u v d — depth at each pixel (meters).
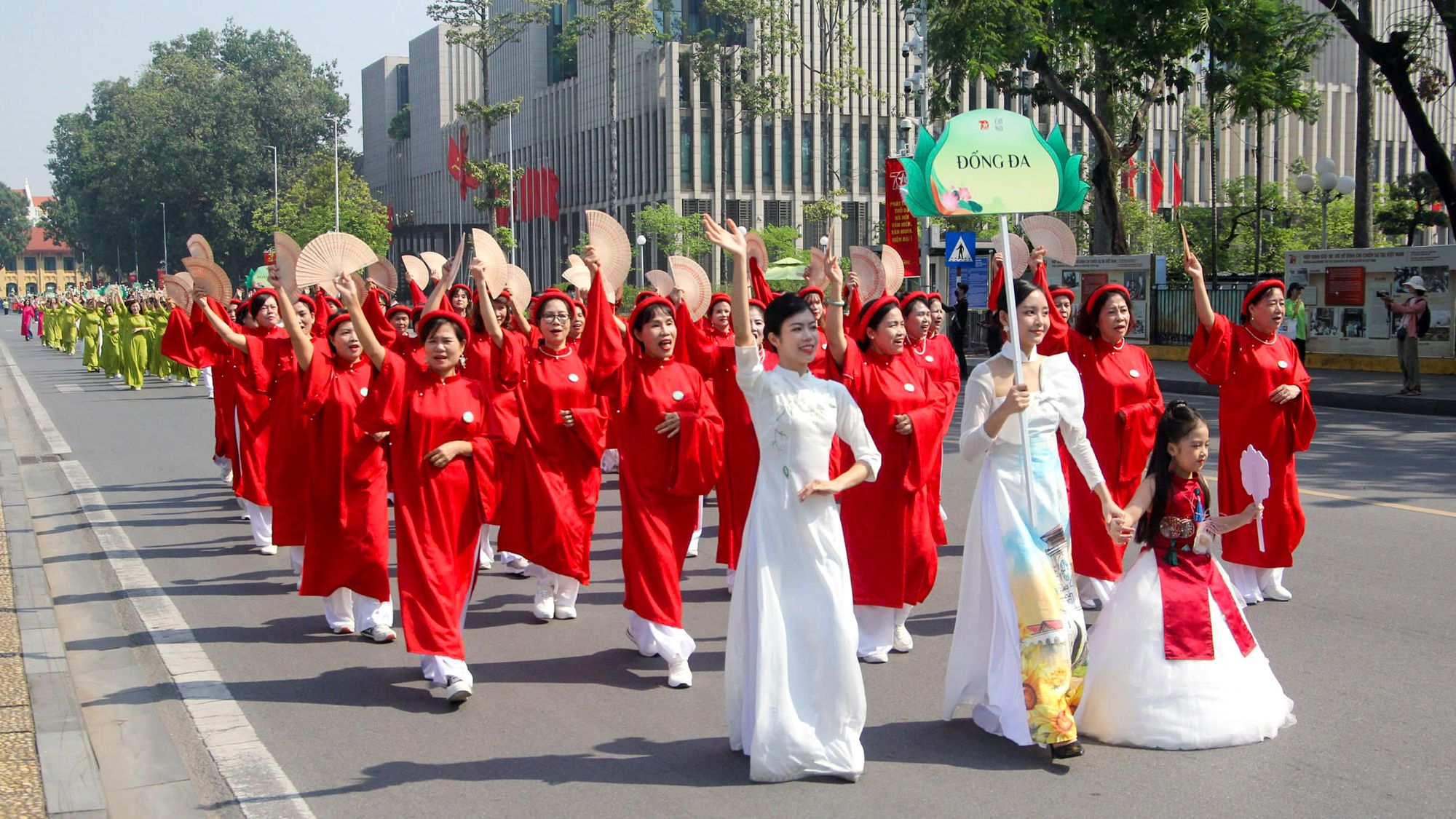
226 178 91.62
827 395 5.32
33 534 10.89
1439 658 6.75
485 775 5.43
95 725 6.21
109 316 30.11
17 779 5.23
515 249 67.94
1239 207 44.44
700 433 6.64
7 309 124.50
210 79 95.31
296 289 7.54
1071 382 5.93
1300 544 9.57
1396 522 10.36
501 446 7.68
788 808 4.97
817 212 53.06
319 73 102.06
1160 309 30.31
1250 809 4.84
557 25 77.69
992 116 5.78
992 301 6.23
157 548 10.43
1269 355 7.88
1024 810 4.89
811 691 5.24
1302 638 7.15
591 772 5.44
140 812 5.13
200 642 7.65
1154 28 23.03
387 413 6.38
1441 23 22.17
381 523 7.46
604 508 12.19
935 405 7.05
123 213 97.50
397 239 87.69
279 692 6.66
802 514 5.23
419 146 98.31
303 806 5.12
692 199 62.44
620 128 67.81
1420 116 22.59
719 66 58.31
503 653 7.36
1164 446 5.55
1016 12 23.81
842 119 63.22
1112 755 5.45
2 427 19.28
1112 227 30.72
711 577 9.29
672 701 6.41
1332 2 22.38
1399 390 20.78
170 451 16.42
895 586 6.86
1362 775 5.16
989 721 5.75
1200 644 5.51
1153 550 5.62
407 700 6.50
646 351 6.84
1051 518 5.64
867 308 7.09
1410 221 38.06
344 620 7.80
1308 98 24.67
